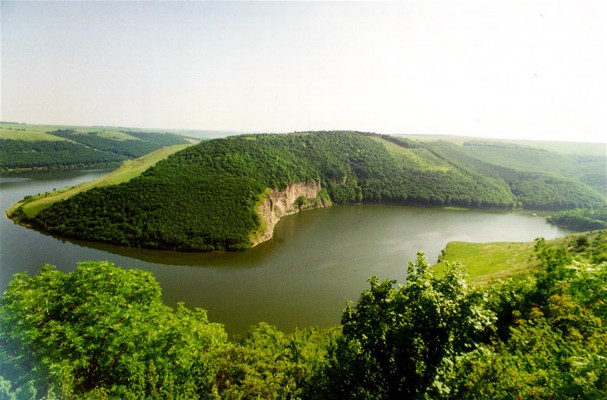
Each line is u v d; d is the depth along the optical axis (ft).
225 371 68.13
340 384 58.49
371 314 53.57
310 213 490.08
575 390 34.60
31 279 84.02
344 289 220.43
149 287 98.68
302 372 68.69
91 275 87.92
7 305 69.67
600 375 34.86
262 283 228.63
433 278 51.08
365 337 52.90
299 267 260.21
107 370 70.54
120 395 60.64
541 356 43.39
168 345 74.90
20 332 64.03
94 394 56.29
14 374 58.34
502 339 67.51
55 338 65.67
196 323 88.84
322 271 252.21
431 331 48.47
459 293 48.19
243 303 199.41
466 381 41.63
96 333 68.28
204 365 70.08
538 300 72.69
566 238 260.83
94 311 74.33
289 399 63.57
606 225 420.77
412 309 49.34
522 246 276.00
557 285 67.15
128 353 69.87
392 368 52.75
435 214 514.68
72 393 58.59
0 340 63.46
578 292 59.77
